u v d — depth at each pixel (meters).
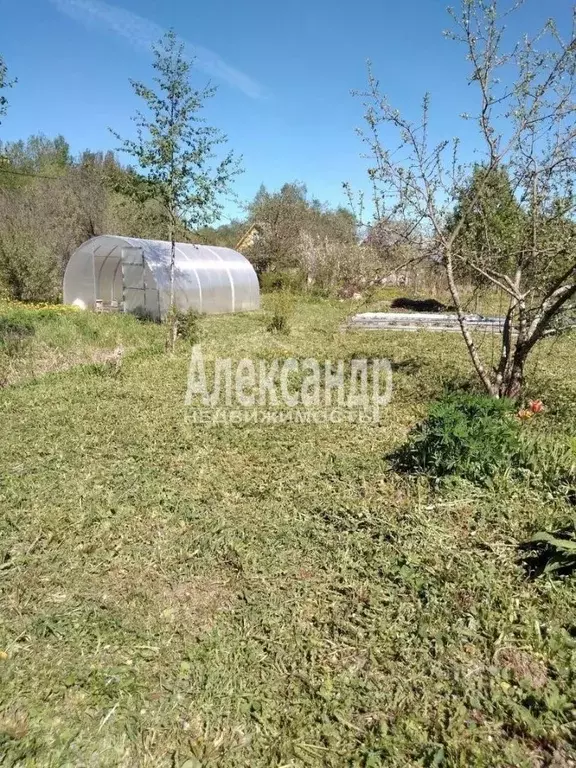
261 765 1.90
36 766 1.88
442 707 2.10
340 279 20.70
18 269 15.69
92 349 9.25
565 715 2.02
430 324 12.78
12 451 4.68
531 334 5.37
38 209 24.06
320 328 12.18
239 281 16.53
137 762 1.91
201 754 1.93
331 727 2.03
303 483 4.11
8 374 7.47
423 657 2.35
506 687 2.17
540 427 4.88
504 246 5.43
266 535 3.38
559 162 4.89
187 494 3.95
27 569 3.06
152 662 2.37
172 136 9.23
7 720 2.07
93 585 2.93
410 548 3.16
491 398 4.82
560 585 2.75
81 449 4.75
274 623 2.60
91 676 2.29
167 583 2.95
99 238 14.16
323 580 2.94
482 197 5.35
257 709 2.12
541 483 3.77
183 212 10.08
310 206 29.75
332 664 2.35
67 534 3.39
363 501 3.77
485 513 3.48
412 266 6.54
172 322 9.79
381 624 2.56
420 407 6.03
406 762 1.88
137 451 4.74
